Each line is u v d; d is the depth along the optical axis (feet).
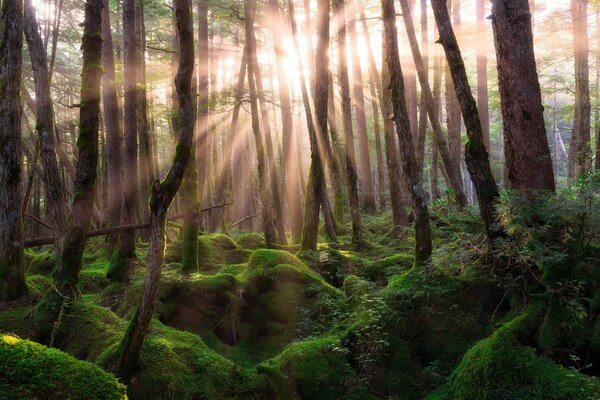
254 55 48.34
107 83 49.01
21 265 28.37
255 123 43.62
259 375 23.39
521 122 24.08
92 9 26.73
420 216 28.35
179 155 20.98
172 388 21.24
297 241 50.08
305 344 24.71
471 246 25.66
